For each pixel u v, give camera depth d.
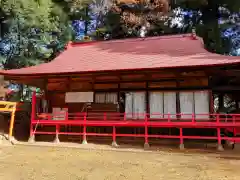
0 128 17.50
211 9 30.89
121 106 16.16
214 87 15.32
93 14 35.19
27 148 13.89
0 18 23.98
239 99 19.42
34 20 23.30
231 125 12.28
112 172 8.43
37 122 15.74
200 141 15.16
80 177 7.79
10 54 28.12
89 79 16.86
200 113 14.41
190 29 30.75
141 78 15.85
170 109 15.03
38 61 26.84
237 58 13.55
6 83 26.00
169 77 15.32
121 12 32.47
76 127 17.34
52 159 10.75
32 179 7.58
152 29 32.56
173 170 8.70
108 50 19.61
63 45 29.98
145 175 8.04
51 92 17.38
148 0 31.00
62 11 27.28
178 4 30.95
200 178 7.68
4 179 7.61
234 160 10.50
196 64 13.19
